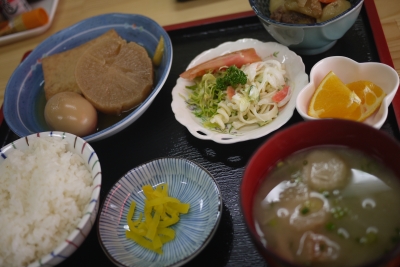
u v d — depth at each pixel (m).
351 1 0.42
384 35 0.42
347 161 0.27
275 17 0.42
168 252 0.32
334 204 0.25
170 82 0.46
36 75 0.51
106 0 0.64
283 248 0.24
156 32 0.48
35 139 0.38
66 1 0.67
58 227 0.33
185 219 0.34
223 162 0.37
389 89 0.34
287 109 0.38
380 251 0.23
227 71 0.42
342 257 0.23
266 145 0.26
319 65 0.36
